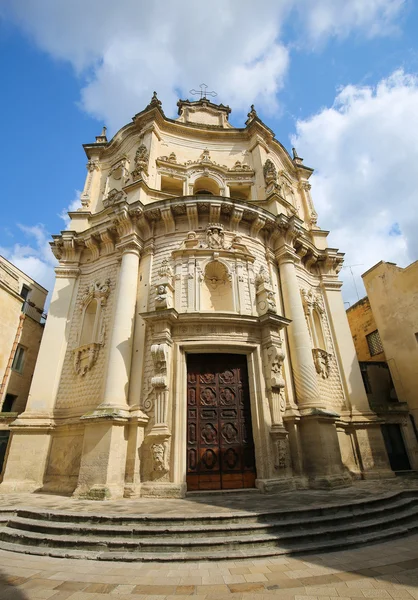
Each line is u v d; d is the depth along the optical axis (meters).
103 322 14.33
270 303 13.55
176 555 6.02
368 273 20.92
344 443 14.20
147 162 17.14
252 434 12.00
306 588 4.70
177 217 15.41
